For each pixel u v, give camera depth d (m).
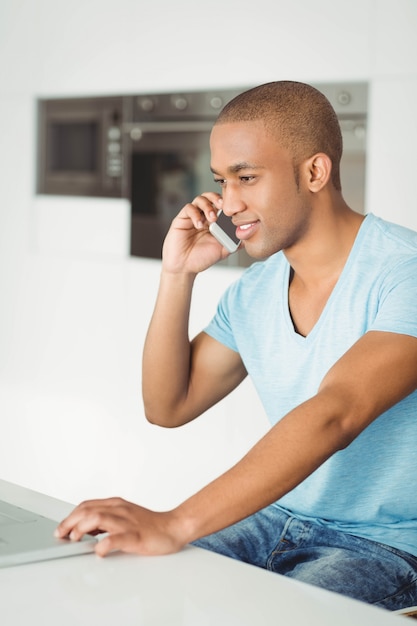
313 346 2.15
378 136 3.86
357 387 1.74
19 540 1.44
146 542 1.44
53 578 1.32
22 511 1.61
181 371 2.29
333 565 1.96
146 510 1.50
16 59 5.19
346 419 1.69
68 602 1.22
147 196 4.71
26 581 1.30
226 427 4.22
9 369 5.23
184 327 2.27
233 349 2.38
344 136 3.97
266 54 4.17
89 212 4.93
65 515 1.60
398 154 3.81
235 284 2.39
